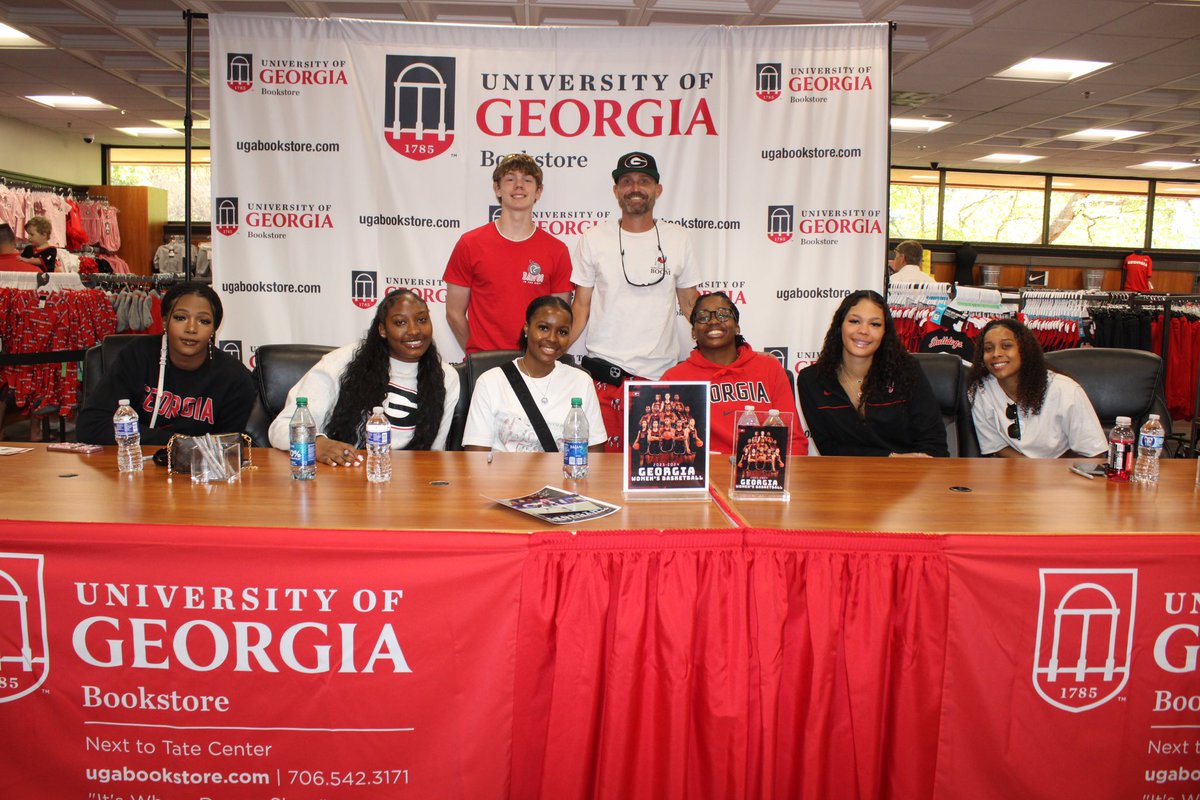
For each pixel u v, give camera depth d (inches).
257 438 107.0
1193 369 243.8
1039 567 60.2
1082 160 386.0
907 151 378.0
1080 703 61.2
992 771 61.3
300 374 112.7
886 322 107.4
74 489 69.9
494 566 58.6
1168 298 245.9
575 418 80.3
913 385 108.2
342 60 138.3
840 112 141.4
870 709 60.0
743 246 144.3
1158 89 270.5
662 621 59.4
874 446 109.7
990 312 205.2
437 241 142.6
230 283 141.6
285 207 140.7
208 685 58.9
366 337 102.0
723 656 59.7
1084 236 430.9
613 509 65.7
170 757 59.7
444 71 139.5
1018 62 245.0
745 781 59.5
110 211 366.0
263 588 58.0
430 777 59.8
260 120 139.0
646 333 135.8
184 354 100.0
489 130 140.8
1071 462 92.8
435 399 102.7
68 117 333.1
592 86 140.4
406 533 58.3
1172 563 60.7
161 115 327.9
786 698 60.8
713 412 112.2
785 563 60.5
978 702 60.7
